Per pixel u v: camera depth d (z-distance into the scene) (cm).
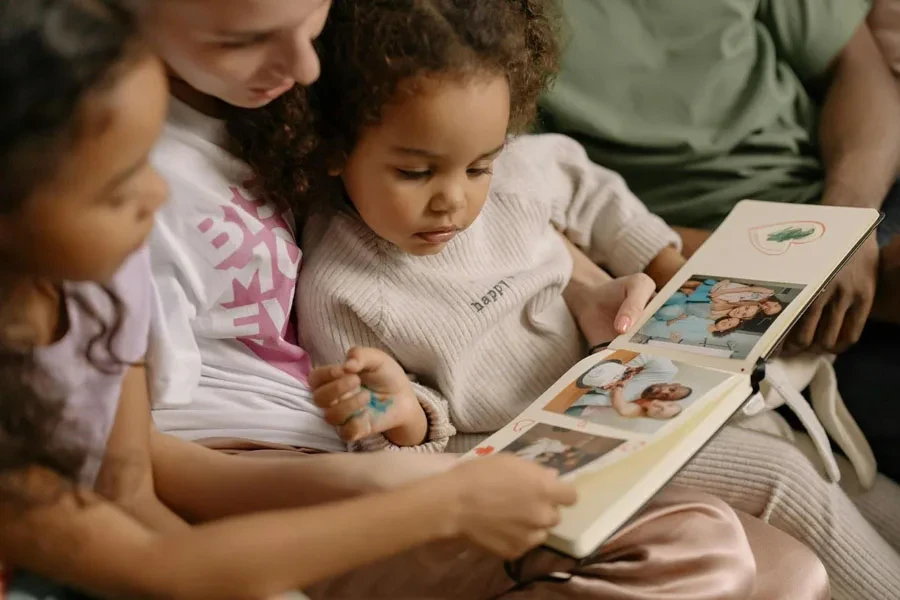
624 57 118
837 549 89
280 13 63
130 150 48
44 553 55
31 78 45
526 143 105
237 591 56
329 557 57
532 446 71
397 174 79
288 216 86
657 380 77
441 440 87
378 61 75
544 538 62
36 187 47
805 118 125
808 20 122
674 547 72
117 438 63
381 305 86
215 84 68
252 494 70
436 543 72
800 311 82
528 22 88
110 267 52
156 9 62
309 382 78
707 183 120
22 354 56
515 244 96
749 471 90
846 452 103
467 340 89
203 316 79
